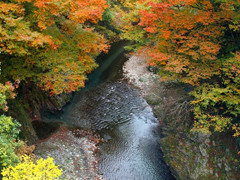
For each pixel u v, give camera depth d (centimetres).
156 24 1059
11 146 649
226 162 958
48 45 982
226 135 995
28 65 987
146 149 1291
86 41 1146
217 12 913
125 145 1318
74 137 1333
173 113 1213
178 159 1138
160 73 1117
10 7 782
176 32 1028
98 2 1015
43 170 538
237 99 800
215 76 988
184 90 1238
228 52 999
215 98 838
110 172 1125
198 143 1091
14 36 762
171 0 970
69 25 1212
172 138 1246
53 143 1218
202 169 1016
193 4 998
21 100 1292
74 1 946
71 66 1023
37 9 929
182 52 932
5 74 945
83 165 1135
